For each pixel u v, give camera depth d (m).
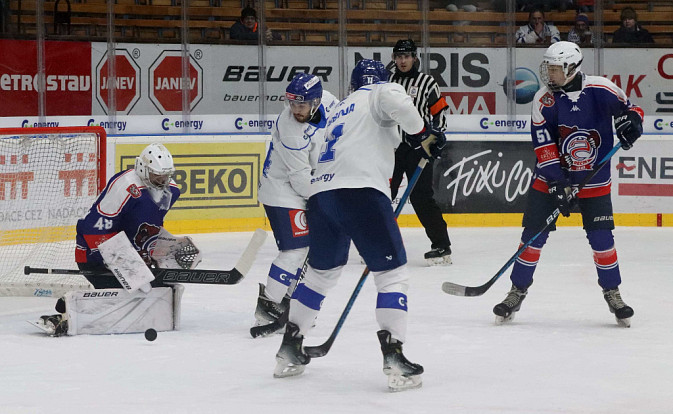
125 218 9.87
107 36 19.72
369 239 7.59
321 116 9.56
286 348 7.88
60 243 12.38
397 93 7.52
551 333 9.95
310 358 7.97
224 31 20.94
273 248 16.73
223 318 10.75
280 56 20.77
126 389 7.52
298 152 9.44
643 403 7.15
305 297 7.89
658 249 16.44
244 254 9.92
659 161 19.42
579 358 8.74
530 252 10.48
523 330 10.12
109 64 19.75
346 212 7.58
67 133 11.91
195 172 18.30
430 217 14.92
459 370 8.25
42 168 12.26
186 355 8.84
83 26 19.84
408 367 7.52
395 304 7.57
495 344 9.37
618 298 10.41
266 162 10.22
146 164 9.72
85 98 19.70
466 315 11.01
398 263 7.63
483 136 19.44
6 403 7.06
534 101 10.45
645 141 19.39
